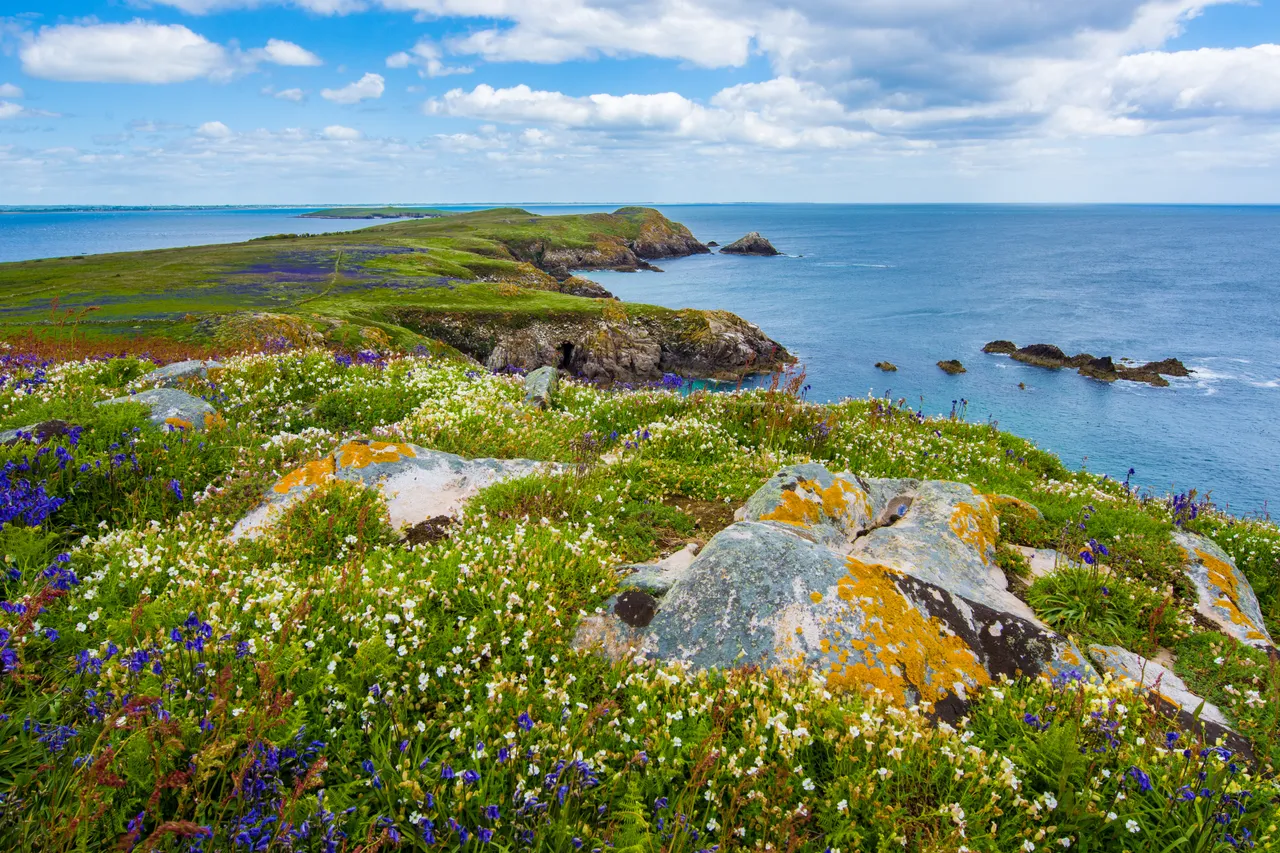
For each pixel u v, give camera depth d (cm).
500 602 625
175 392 1148
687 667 596
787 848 410
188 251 14462
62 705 471
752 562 686
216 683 444
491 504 878
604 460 1184
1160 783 480
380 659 519
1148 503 1323
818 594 652
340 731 473
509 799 441
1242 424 4969
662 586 720
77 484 804
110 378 1455
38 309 6134
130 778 409
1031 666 644
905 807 461
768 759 491
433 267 11456
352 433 1210
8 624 511
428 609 610
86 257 13412
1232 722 625
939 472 1346
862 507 980
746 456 1247
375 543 775
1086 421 5041
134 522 748
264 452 1010
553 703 527
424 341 5503
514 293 8712
